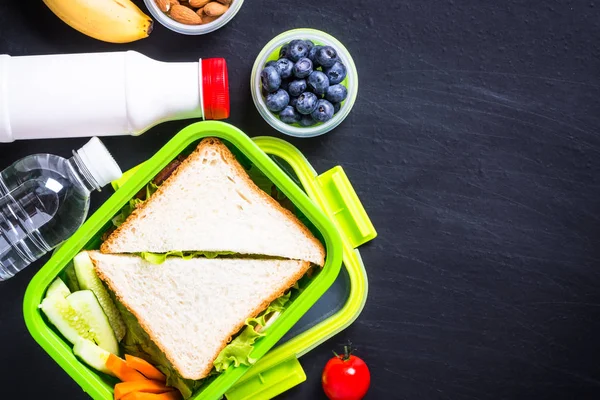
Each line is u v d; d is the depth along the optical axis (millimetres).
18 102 683
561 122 745
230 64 734
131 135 732
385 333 755
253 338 659
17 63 685
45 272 648
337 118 716
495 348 759
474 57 741
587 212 751
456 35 739
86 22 697
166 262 664
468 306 755
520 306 755
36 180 676
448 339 755
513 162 748
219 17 709
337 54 702
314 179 726
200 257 674
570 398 759
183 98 682
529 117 745
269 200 671
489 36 740
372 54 738
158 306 668
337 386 723
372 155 743
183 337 670
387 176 745
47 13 725
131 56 686
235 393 733
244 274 669
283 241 667
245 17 732
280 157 729
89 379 658
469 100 743
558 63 743
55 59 686
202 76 676
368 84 739
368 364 756
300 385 758
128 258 665
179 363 667
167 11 702
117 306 679
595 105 745
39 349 748
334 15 735
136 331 677
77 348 655
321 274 659
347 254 732
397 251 751
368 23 736
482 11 738
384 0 735
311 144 740
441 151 745
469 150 745
